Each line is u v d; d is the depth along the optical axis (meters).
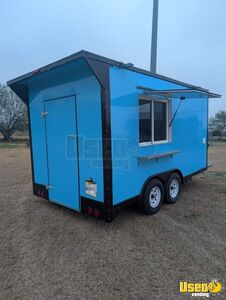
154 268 2.73
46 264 2.83
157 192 4.48
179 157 5.23
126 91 3.67
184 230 3.70
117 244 3.27
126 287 2.43
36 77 4.03
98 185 3.59
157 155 4.30
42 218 4.22
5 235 3.58
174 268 2.73
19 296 2.31
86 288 2.41
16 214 4.42
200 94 4.57
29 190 6.11
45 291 2.38
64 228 3.80
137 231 3.66
